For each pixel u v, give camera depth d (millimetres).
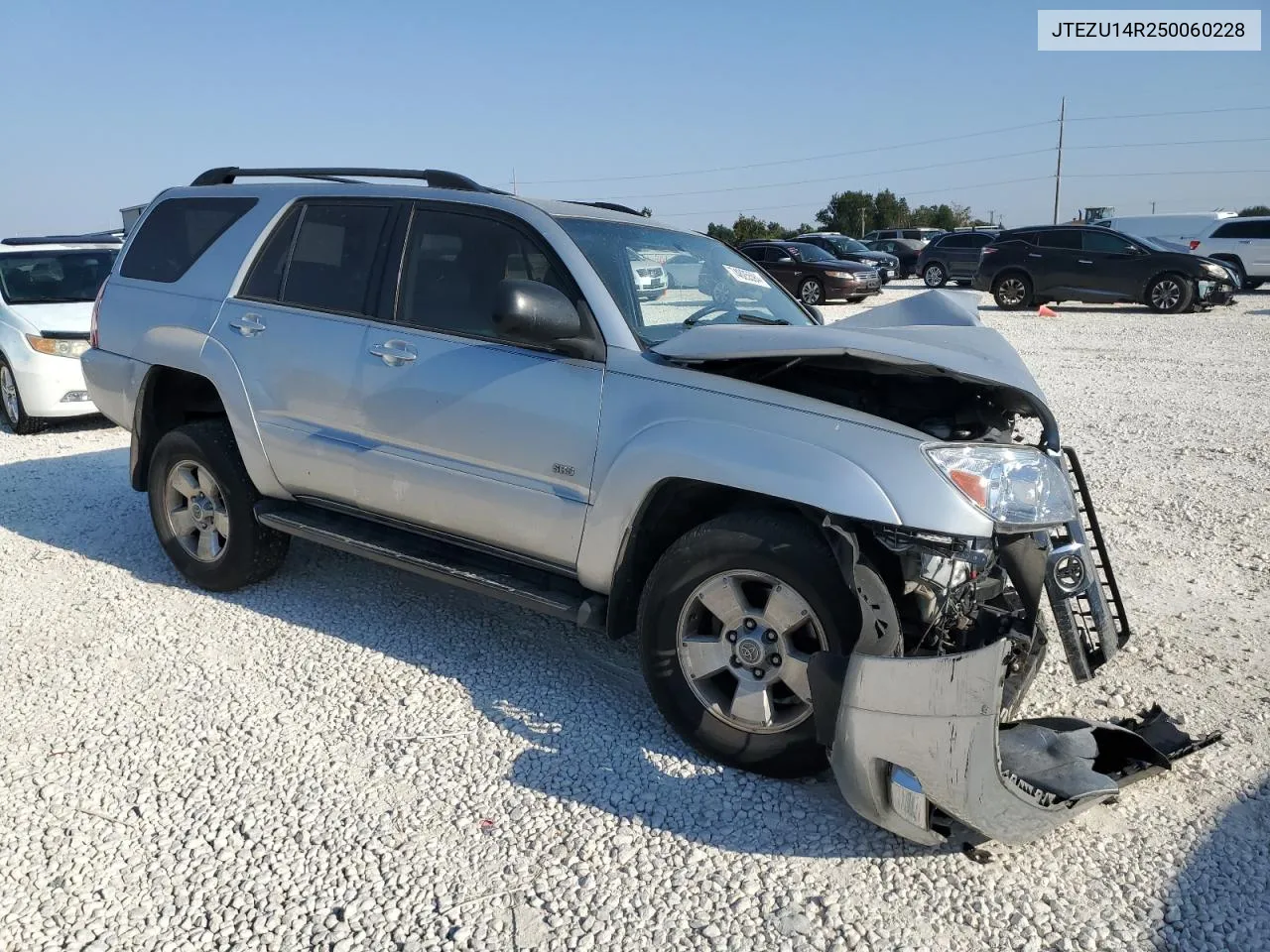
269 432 4531
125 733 3680
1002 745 3188
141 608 4852
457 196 4172
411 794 3305
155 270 5172
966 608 3193
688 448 3326
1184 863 2951
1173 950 2615
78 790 3318
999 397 3461
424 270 4172
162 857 2986
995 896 2814
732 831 3117
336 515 4668
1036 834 2887
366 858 2982
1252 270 24766
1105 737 3381
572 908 2777
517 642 4484
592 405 3590
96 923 2709
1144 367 12578
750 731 3371
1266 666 4191
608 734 3689
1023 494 3039
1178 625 4613
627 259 4012
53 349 8727
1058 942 2645
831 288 22094
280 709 3857
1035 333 16594
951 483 2996
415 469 4062
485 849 3029
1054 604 3115
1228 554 5531
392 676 4133
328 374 4301
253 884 2873
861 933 2676
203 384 5062
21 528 6199
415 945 2635
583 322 3699
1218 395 10492
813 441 3168
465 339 3967
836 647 3182
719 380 3436
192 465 4922
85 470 7672
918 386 3523
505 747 3596
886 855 2998
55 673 4156
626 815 3197
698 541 3371
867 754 2889
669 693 3492
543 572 3955
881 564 3199
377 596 4996
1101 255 20078
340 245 4457
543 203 4125
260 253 4734
